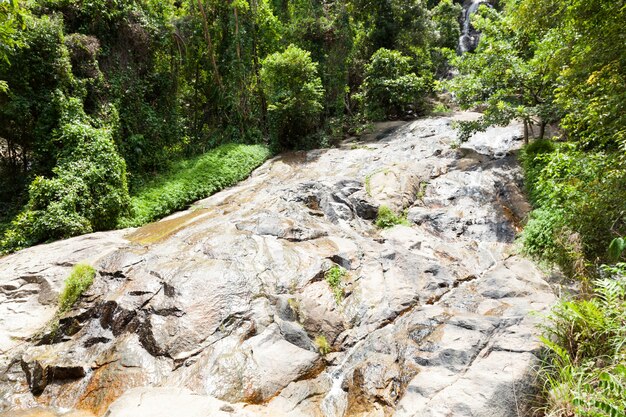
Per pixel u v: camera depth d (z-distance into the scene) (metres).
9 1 4.52
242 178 12.27
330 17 17.36
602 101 4.91
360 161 12.05
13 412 4.06
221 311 5.01
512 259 6.71
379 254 6.80
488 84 9.96
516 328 4.23
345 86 16.88
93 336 5.01
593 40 4.77
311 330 5.09
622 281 3.62
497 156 10.88
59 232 7.98
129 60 11.88
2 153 11.01
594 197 4.93
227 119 15.68
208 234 7.22
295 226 7.40
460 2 27.11
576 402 2.57
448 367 3.81
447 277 6.26
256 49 16.45
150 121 12.21
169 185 10.59
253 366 4.29
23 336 5.09
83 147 9.04
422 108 17.84
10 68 8.87
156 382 4.18
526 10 6.07
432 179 10.12
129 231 8.52
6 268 6.49
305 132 15.18
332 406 4.00
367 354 4.61
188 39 14.68
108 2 11.16
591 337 3.37
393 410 3.59
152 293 5.36
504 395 3.17
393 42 19.73
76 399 4.22
